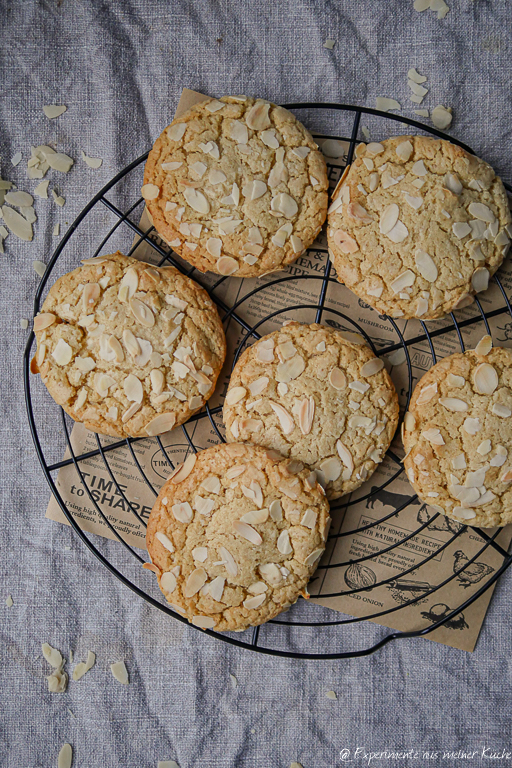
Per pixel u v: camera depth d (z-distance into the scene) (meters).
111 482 0.57
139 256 0.57
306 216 0.54
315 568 0.53
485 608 0.56
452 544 0.56
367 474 0.54
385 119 0.57
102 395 0.54
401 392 0.56
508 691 0.57
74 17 0.58
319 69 0.58
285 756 0.57
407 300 0.53
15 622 0.58
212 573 0.53
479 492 0.53
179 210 0.54
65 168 0.58
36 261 0.58
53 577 0.58
